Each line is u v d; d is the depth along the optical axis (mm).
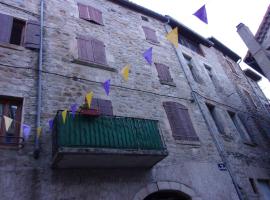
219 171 9250
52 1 9984
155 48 12094
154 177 7453
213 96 12867
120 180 6840
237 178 9781
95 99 7957
